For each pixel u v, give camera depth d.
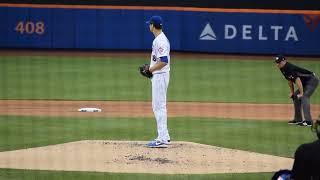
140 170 38.31
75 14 117.75
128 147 45.31
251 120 59.03
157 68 43.97
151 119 59.09
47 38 118.75
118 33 117.62
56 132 51.72
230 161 41.25
